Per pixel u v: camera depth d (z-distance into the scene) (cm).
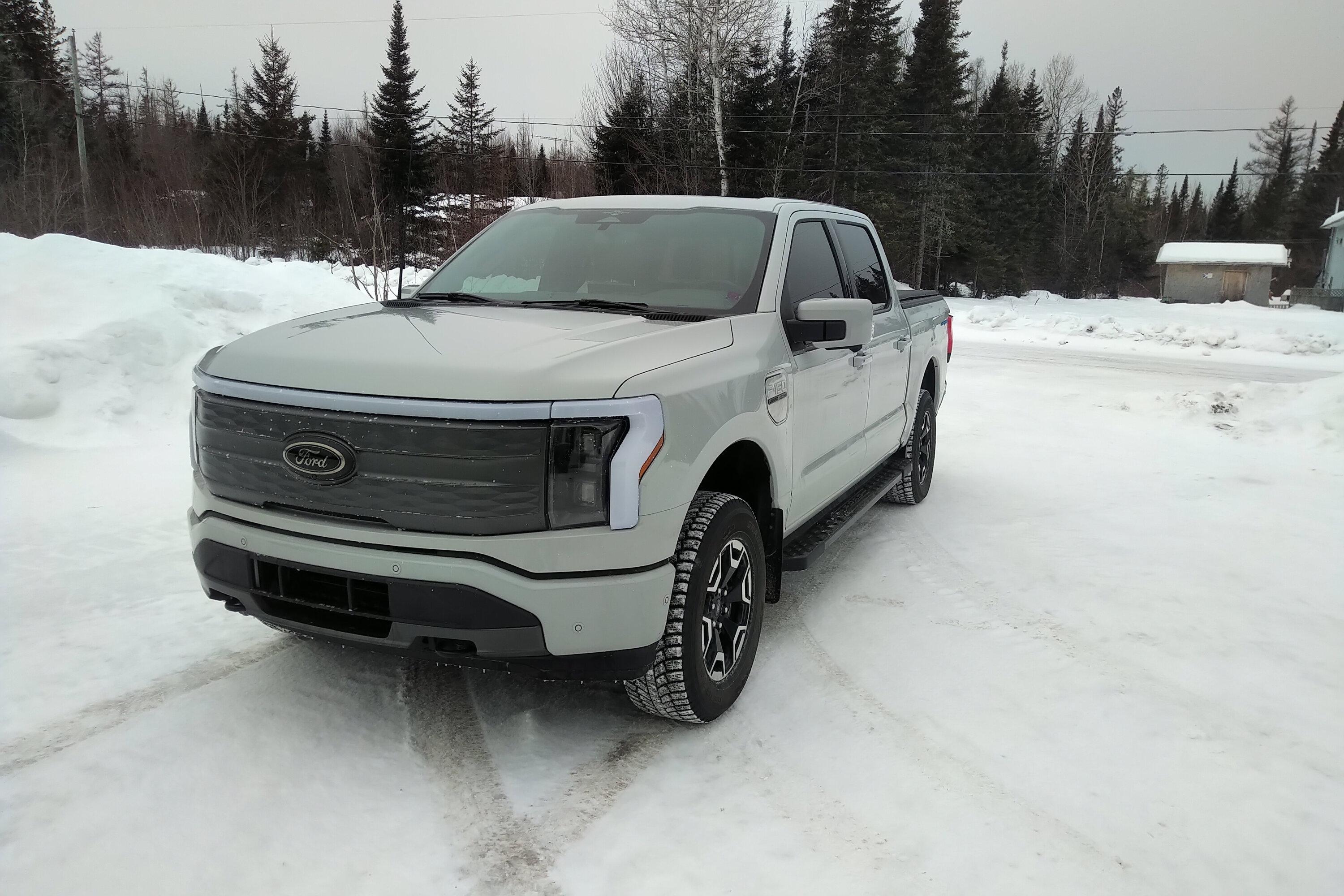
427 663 343
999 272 4841
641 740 294
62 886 211
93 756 268
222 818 241
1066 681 347
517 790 262
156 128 4559
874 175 3984
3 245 804
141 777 259
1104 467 739
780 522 337
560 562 244
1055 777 279
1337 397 891
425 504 242
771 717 312
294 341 284
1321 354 1912
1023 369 1477
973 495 644
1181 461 761
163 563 438
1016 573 472
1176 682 349
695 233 384
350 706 307
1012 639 387
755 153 3253
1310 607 431
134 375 712
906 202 4331
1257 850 245
